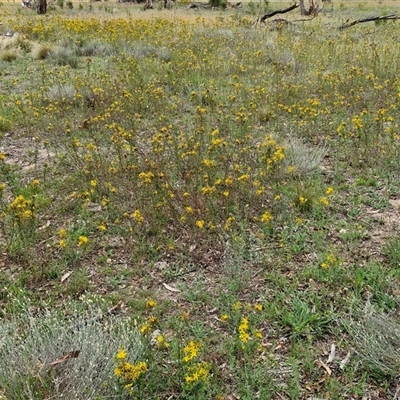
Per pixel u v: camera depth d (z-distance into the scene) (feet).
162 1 115.65
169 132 20.79
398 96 22.77
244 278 12.10
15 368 8.85
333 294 11.61
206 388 8.96
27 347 9.23
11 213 13.79
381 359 9.53
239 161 17.52
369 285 11.75
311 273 12.26
